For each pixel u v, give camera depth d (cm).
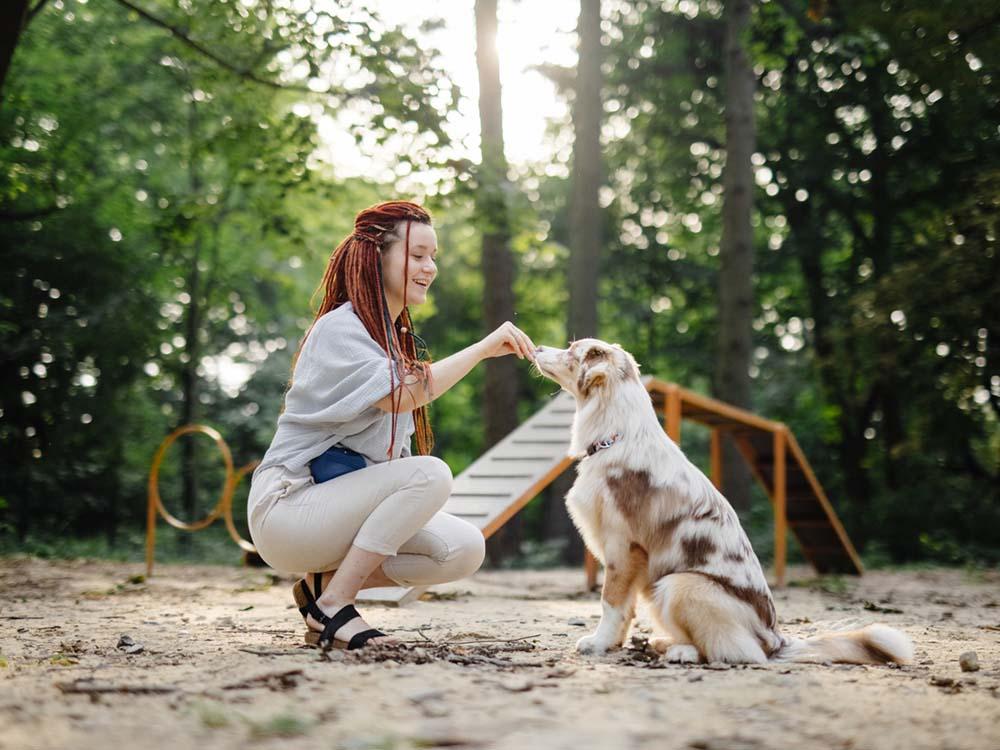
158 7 1684
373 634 386
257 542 406
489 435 1669
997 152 1853
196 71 1552
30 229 1856
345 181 1750
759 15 1580
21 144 1773
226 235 2162
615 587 421
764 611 402
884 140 2003
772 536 1745
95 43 1814
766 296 2425
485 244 1666
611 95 2189
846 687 325
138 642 456
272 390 2616
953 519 1822
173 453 2377
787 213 2181
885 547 1862
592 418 443
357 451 402
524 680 326
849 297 2072
